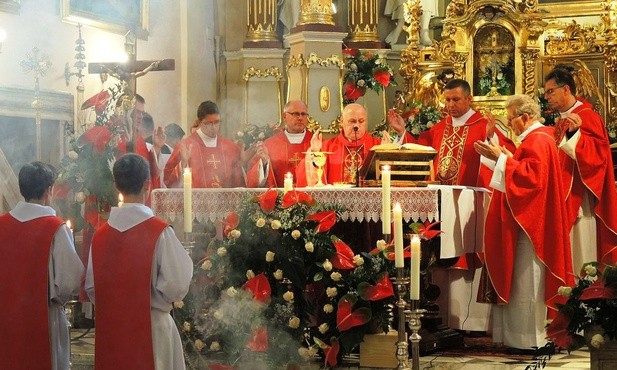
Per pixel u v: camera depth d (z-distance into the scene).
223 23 14.29
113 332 5.84
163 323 5.90
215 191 7.55
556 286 7.84
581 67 12.61
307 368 7.30
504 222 7.89
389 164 7.69
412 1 13.29
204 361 7.34
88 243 8.80
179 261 5.84
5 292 6.07
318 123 12.59
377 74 12.23
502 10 12.66
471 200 8.04
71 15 11.27
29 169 6.22
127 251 5.85
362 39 14.09
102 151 8.62
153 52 13.05
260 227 7.22
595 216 8.73
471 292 8.64
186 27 13.66
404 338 6.25
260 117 13.91
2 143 10.01
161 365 5.86
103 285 5.87
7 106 10.01
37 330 6.05
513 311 7.93
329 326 7.21
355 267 7.15
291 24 14.04
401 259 6.23
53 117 10.75
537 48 12.63
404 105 13.02
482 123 9.45
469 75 12.87
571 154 8.50
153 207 7.61
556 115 11.59
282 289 7.27
